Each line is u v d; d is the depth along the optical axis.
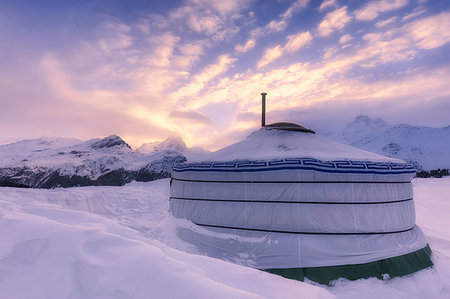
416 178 27.62
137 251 1.74
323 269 3.80
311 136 5.46
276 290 1.69
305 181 4.11
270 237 4.11
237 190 4.46
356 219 4.09
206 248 4.44
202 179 4.80
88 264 1.54
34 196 6.75
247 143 5.43
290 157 4.25
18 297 1.31
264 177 4.23
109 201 8.31
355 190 4.15
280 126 5.75
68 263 1.55
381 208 4.27
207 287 1.40
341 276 3.77
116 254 1.68
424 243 4.59
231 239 4.31
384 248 4.07
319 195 4.09
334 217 4.05
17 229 1.91
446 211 9.09
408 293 3.61
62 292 1.34
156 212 7.67
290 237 4.04
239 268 1.95
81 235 1.86
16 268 1.52
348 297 3.47
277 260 3.95
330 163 4.11
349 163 4.16
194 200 4.93
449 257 4.73
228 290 1.40
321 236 4.01
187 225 4.84
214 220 4.60
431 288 3.72
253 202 4.33
